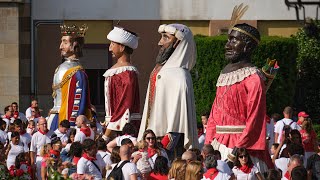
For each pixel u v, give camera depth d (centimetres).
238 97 4016
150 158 4100
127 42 4884
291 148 4416
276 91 6944
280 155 4672
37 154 5100
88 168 4062
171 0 7456
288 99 6988
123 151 3872
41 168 4803
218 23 7462
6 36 7019
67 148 4578
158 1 7431
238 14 4247
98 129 5372
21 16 7238
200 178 3578
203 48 6906
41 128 5106
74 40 5497
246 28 4053
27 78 7281
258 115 3984
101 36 7412
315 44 7338
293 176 3625
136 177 3838
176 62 4456
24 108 7238
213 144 4072
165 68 4453
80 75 5431
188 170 3566
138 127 4869
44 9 7325
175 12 7456
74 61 5494
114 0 7425
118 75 4847
